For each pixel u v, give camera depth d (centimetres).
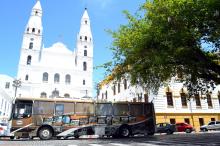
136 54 1493
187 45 1338
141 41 1413
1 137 2312
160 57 1346
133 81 1678
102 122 2209
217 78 1505
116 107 2294
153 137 2186
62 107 2128
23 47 7844
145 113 2366
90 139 2081
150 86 1727
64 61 8269
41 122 2036
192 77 1608
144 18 1519
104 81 1967
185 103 3597
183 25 1287
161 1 1341
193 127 3381
